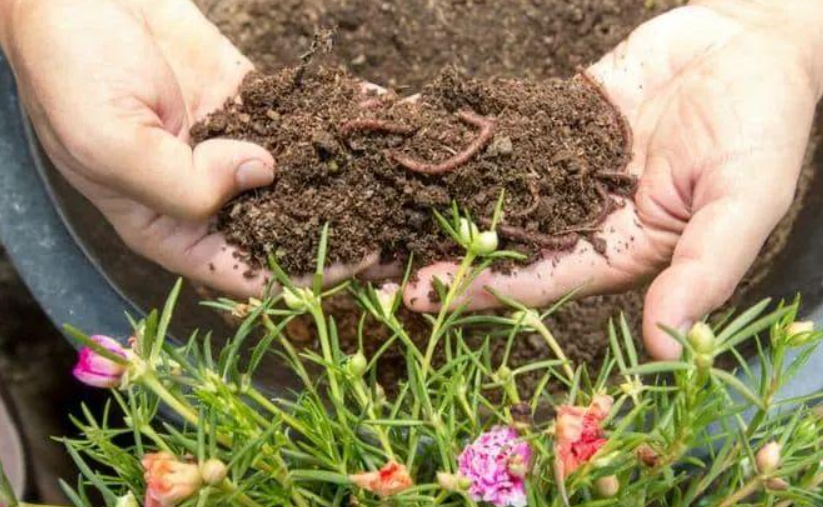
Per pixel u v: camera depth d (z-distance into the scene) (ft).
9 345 2.12
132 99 1.63
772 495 1.37
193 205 1.63
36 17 1.64
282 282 1.50
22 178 1.82
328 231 1.69
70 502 1.89
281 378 1.79
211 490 1.27
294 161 1.70
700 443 1.44
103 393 2.03
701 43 1.83
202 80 1.88
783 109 1.67
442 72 1.80
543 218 1.69
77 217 1.83
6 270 2.16
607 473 1.30
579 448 1.28
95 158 1.60
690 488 1.42
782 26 1.80
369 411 1.42
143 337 1.30
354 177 1.69
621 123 1.79
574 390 1.41
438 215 1.55
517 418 1.37
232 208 1.71
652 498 1.45
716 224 1.60
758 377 1.65
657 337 1.54
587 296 1.84
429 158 1.68
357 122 1.69
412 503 1.36
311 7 2.19
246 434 1.36
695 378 1.28
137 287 1.84
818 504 1.44
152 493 1.23
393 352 1.95
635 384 1.43
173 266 1.77
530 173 1.70
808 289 1.79
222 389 1.35
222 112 1.79
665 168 1.72
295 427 1.41
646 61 1.85
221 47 1.91
